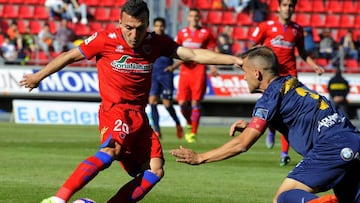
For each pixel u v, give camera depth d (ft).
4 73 149.28
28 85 45.80
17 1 178.29
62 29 162.09
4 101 152.05
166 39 46.55
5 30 174.91
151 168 45.03
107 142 43.80
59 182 64.34
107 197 57.26
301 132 42.09
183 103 112.47
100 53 45.55
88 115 147.43
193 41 113.91
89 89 151.23
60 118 146.72
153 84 112.06
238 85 152.87
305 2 189.06
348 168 41.60
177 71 149.89
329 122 41.86
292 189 41.16
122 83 45.32
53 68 45.47
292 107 41.91
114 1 180.65
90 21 176.96
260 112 41.75
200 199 57.26
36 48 158.10
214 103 155.63
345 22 188.14
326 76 152.87
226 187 64.13
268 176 72.49
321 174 41.19
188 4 182.19
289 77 43.01
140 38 44.55
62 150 92.63
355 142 41.32
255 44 84.69
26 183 63.31
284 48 83.82
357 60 168.45
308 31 165.58
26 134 116.37
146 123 45.96
